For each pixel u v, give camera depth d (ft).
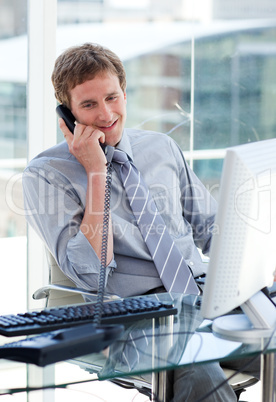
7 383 3.65
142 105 9.84
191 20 9.99
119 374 3.70
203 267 6.81
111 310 4.68
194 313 4.94
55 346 3.72
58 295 6.29
